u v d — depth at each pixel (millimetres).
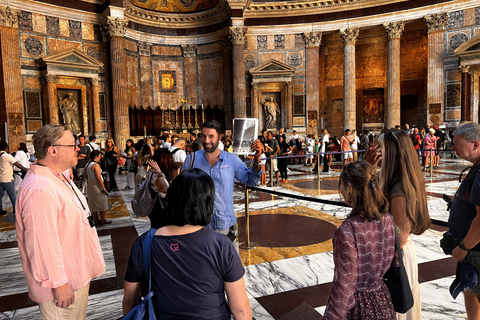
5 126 15578
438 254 4449
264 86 21391
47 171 2061
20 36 16125
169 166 3375
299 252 4723
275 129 21625
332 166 15336
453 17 18422
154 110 21969
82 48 18031
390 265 1827
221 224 2977
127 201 8844
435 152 12180
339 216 6523
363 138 15445
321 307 3260
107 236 5836
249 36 21516
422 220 2064
